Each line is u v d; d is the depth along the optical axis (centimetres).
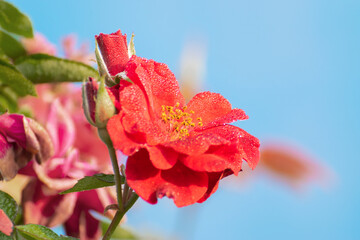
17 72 57
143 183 47
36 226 48
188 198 46
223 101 51
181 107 51
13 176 54
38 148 55
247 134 50
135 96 48
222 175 48
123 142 46
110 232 48
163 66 51
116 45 50
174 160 47
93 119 47
